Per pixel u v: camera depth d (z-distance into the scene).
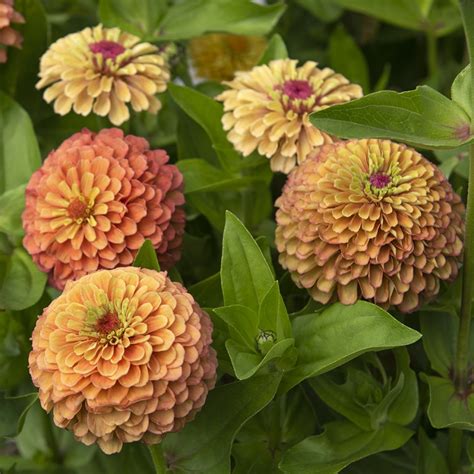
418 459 0.71
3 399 0.74
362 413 0.71
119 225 0.70
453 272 0.69
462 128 0.66
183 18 0.86
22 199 0.75
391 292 0.68
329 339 0.68
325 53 1.01
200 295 0.73
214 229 0.80
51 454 0.80
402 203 0.68
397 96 0.66
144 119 0.83
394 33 1.03
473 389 0.71
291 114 0.74
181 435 0.70
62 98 0.77
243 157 0.77
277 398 0.72
